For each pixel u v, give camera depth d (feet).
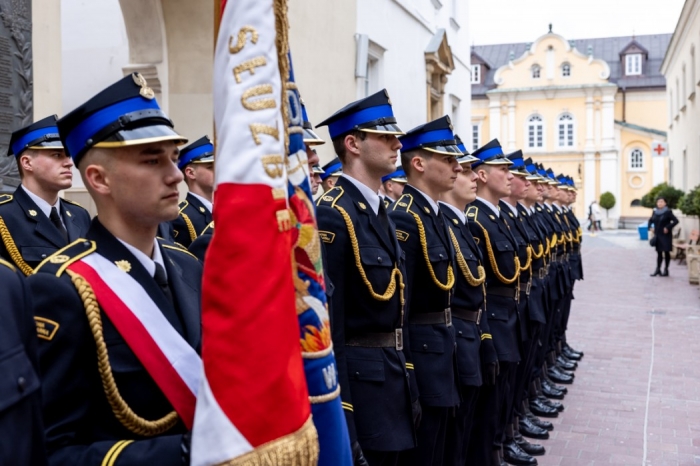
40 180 13.48
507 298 16.62
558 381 24.64
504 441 17.37
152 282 6.27
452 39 55.21
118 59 29.37
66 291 5.81
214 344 5.24
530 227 20.94
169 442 5.60
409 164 13.08
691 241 61.62
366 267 10.50
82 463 5.50
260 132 5.49
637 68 160.25
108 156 6.10
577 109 150.20
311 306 6.23
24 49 16.22
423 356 12.35
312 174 14.25
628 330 34.04
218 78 5.70
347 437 6.54
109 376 5.77
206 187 16.88
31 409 4.74
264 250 5.31
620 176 152.35
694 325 35.14
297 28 27.27
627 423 20.33
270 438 5.15
